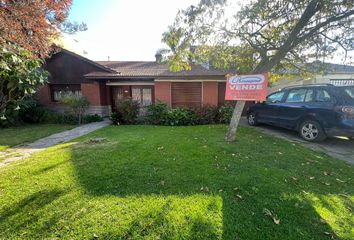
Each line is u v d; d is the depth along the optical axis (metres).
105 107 12.58
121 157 4.33
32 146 5.92
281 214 2.40
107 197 2.74
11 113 3.05
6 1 4.04
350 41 5.82
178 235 2.07
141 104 11.12
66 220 2.29
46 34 5.53
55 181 3.23
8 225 2.23
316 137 5.87
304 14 5.04
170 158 4.25
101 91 12.14
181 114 9.45
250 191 2.91
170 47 5.88
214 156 4.38
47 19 5.47
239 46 6.53
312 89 6.16
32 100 10.68
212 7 5.29
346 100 5.28
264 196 2.78
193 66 12.54
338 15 5.18
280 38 5.93
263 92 5.36
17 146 5.94
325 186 3.14
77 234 2.08
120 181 3.21
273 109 7.44
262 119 8.04
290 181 3.26
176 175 3.42
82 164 3.96
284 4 5.29
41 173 3.55
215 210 2.46
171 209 2.47
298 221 2.28
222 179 3.28
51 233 2.11
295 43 5.43
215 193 2.84
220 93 11.83
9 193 2.88
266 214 2.39
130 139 6.04
